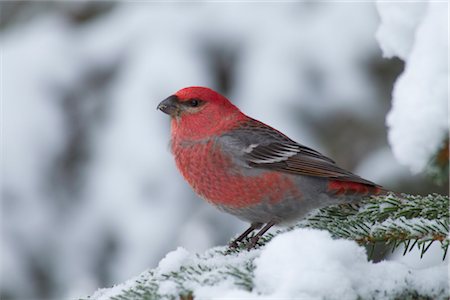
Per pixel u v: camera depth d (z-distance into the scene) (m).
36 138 10.73
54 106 10.91
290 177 7.95
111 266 10.28
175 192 10.24
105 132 10.67
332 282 4.15
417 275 4.56
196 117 8.26
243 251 6.14
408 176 10.28
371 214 6.09
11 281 10.27
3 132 10.65
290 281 4.15
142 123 10.51
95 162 10.55
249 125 8.33
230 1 11.18
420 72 3.58
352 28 10.77
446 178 3.72
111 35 11.30
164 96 10.67
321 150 10.55
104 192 10.38
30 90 10.93
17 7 12.18
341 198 7.91
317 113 10.62
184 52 10.86
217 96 8.35
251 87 10.68
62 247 10.44
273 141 8.08
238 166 8.00
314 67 10.72
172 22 11.15
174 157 8.51
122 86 10.83
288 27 10.89
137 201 10.27
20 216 10.50
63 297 10.30
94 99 10.94
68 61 11.21
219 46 10.95
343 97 10.62
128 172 10.35
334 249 4.32
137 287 4.75
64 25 11.72
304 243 4.33
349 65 10.69
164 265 5.23
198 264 5.20
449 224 5.60
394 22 4.10
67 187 10.60
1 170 10.57
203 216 10.17
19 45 11.33
